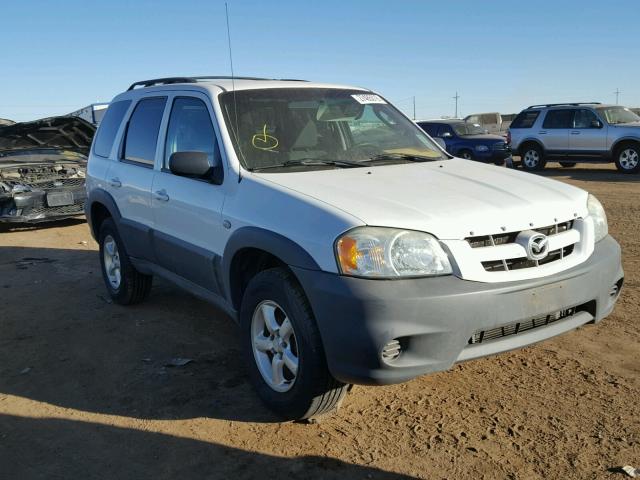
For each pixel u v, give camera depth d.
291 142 4.24
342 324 3.00
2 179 10.59
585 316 3.57
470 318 3.04
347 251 3.03
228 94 4.39
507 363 4.23
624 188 12.97
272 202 3.54
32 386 4.23
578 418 3.49
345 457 3.21
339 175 3.85
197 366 4.43
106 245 6.00
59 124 10.99
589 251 3.58
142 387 4.12
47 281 7.04
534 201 3.52
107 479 3.12
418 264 3.04
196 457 3.27
